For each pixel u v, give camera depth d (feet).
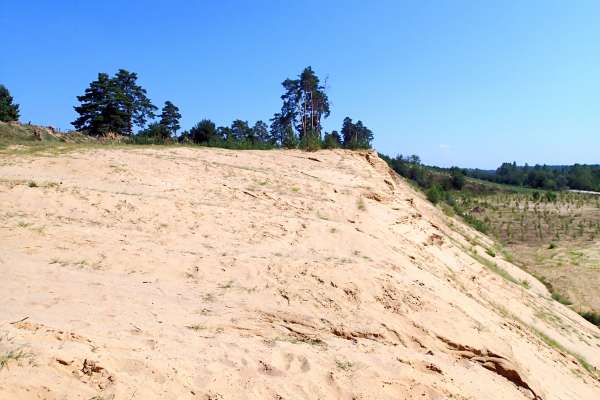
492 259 95.30
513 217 208.74
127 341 19.93
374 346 25.94
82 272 29.04
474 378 25.86
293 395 19.45
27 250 31.01
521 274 94.43
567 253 141.08
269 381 19.84
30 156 58.90
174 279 30.42
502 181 420.77
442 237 65.10
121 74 151.12
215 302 27.68
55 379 15.64
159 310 24.98
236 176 60.85
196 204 46.44
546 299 76.13
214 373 19.21
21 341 17.01
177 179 56.03
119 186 50.39
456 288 46.68
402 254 46.68
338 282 32.19
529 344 39.58
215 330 23.94
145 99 156.46
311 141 96.94
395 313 30.35
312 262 34.83
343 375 21.59
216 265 32.68
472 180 361.30
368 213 56.18
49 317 21.20
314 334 25.95
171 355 19.67
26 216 37.55
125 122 149.38
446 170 371.35
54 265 29.40
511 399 25.76
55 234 34.12
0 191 41.65
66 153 62.23
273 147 100.78
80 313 22.61
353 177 71.82
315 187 61.05
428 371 24.44
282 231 43.09
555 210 230.68
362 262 37.68
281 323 26.58
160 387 17.33
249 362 20.95
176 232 39.52
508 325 41.47
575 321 69.82
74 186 45.88
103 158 60.54
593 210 228.63
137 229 38.81
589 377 40.83
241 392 18.69
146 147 74.95
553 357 40.29
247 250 37.24
